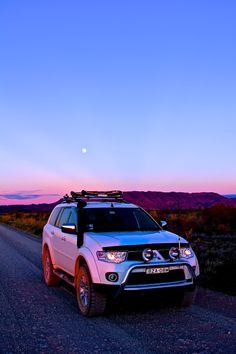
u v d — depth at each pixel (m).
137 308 7.04
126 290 6.10
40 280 10.16
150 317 6.49
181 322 6.17
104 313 6.77
